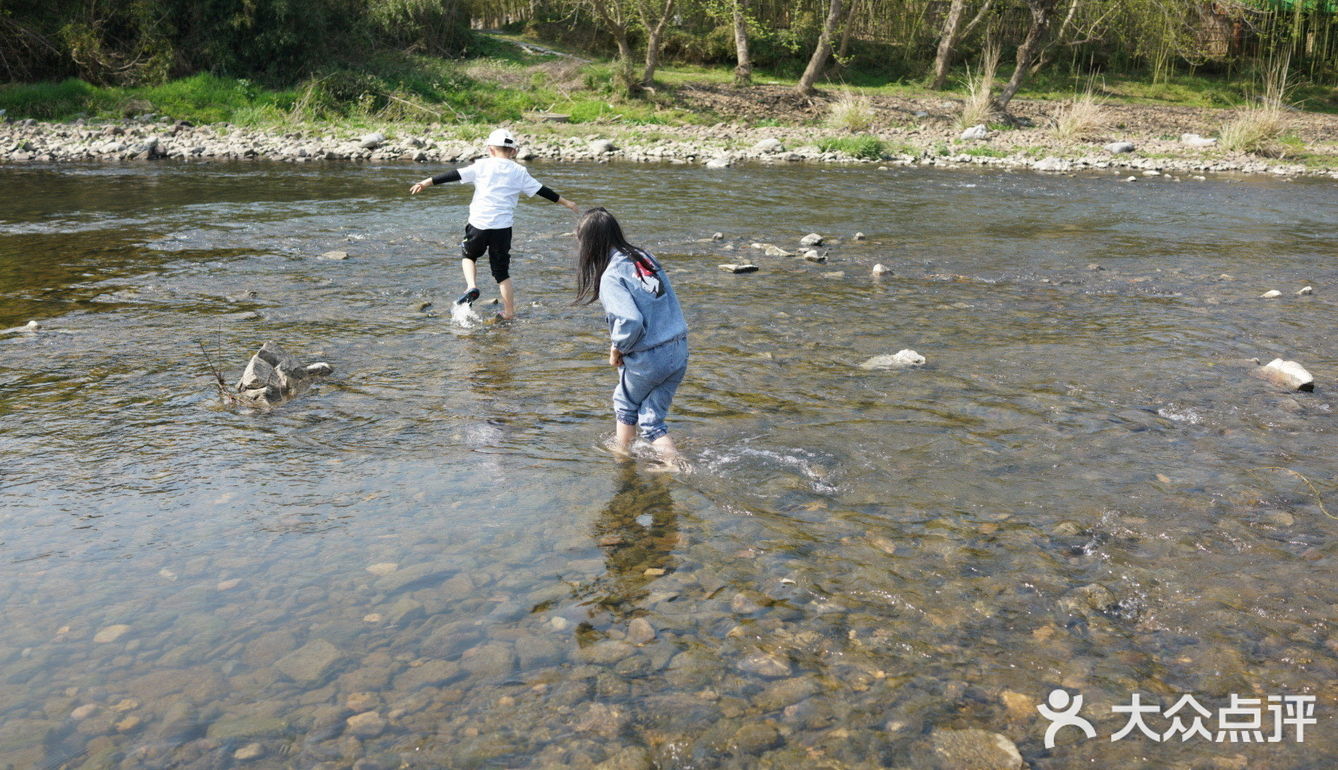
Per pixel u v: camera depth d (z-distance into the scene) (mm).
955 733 2645
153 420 5090
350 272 9008
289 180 16094
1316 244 11570
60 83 23359
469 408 5293
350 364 6109
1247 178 19328
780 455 4629
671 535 3791
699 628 3135
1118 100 30750
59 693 2793
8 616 3188
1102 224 12953
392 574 3465
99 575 3465
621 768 2500
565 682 2855
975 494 4203
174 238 10695
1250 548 3732
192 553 3631
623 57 27500
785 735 2633
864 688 2838
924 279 9125
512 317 7398
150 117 21984
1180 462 4594
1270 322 7531
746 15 28656
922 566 3553
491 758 2539
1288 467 4555
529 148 20359
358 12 27234
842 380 5848
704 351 6469
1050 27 32656
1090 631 3152
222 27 24547
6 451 4637
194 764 2508
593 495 4160
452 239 10859
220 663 2941
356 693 2799
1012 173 19484
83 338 6660
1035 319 7535
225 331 6867
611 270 4215
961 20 32750
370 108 24406
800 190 15953
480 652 2996
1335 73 34438
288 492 4188
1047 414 5258
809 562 3576
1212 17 33688
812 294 8336
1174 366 6238
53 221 11742
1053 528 3867
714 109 26781
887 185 16891
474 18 36062
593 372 5977
